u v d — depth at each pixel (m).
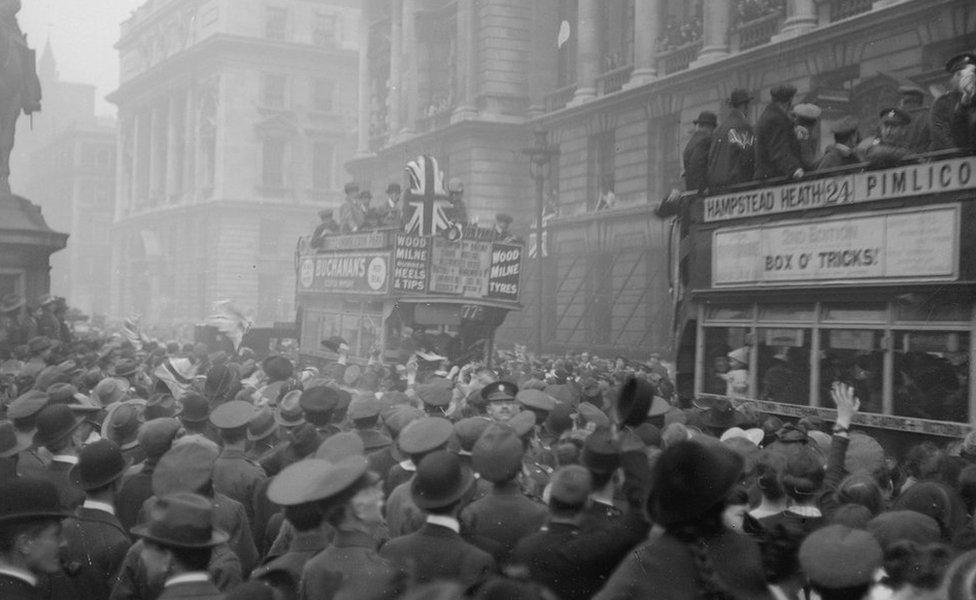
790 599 4.61
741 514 5.41
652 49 41.66
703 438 6.97
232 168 83.81
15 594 4.42
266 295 84.44
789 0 33.03
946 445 10.15
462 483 5.16
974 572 3.61
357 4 89.31
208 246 84.81
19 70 28.00
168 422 7.32
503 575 4.61
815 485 5.75
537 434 8.93
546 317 46.12
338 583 4.73
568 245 45.25
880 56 29.20
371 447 8.38
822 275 11.88
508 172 51.12
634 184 41.91
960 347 10.16
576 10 50.06
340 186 87.56
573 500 4.80
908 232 10.80
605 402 12.18
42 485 4.56
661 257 39.59
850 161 13.39
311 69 86.62
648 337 39.41
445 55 57.66
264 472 7.96
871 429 11.12
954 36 26.59
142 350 26.97
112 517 6.19
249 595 3.77
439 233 23.48
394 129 59.78
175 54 90.44
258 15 85.81
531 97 51.19
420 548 5.03
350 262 25.23
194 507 4.50
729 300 13.36
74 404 9.18
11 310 24.52
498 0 51.28
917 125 13.33
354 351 24.67
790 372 12.30
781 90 13.08
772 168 12.98
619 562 4.70
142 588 5.19
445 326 23.83
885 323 11.02
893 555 4.09
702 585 3.55
